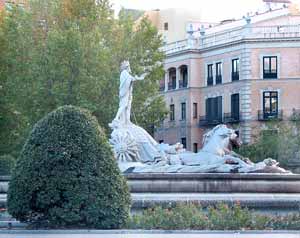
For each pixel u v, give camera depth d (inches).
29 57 2187.5
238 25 3654.0
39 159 914.1
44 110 2101.4
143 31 2327.8
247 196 1143.0
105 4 2314.2
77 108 949.2
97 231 853.8
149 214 932.6
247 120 3346.5
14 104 2158.0
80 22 2241.6
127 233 843.4
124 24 2327.8
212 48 3521.2
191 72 3602.4
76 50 2107.5
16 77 2169.0
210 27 3799.2
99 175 906.1
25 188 911.0
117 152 1334.9
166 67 3745.1
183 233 843.4
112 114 2122.3
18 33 2212.1
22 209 914.1
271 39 3312.0
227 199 1125.7
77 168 905.5
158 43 2348.7
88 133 930.1
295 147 2962.6
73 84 2110.0
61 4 2268.7
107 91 2154.3
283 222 906.7
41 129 930.7
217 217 908.6
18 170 921.5
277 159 2935.5
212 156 1299.2
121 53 2281.0
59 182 900.6
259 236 821.2
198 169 1262.3
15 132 2178.9
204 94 3587.6
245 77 3351.4
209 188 1195.3
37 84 2113.7
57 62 2106.3
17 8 2265.0
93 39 2164.1
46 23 2263.8
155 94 2338.8
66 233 842.8
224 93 3469.5
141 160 1341.0
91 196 894.4
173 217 901.2
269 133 3093.0
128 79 1386.6
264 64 3341.5
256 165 1269.7
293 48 3304.6
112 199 899.4
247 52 3341.5
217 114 3508.9
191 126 3619.6
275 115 3307.1
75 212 893.8
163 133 3799.2
